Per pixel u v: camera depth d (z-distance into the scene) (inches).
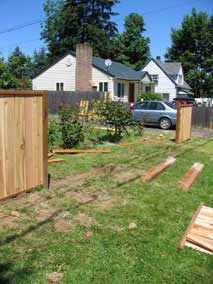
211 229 157.6
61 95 903.7
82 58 1048.2
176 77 1556.3
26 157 191.6
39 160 201.9
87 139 414.3
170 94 1493.6
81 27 1638.8
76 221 164.4
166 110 625.9
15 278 116.0
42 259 128.3
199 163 309.6
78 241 143.9
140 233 154.9
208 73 1911.9
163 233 156.2
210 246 141.9
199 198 211.3
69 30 1684.3
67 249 136.5
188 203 199.8
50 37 1721.2
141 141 434.3
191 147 408.2
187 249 142.4
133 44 1957.4
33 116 192.2
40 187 205.5
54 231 152.0
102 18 1726.1
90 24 1656.0
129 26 1989.4
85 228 156.7
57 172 250.1
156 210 185.0
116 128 434.0
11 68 1371.8
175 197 209.2
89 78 1051.3
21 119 184.4
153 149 373.1
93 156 313.1
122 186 225.0
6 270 120.3
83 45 1041.5
